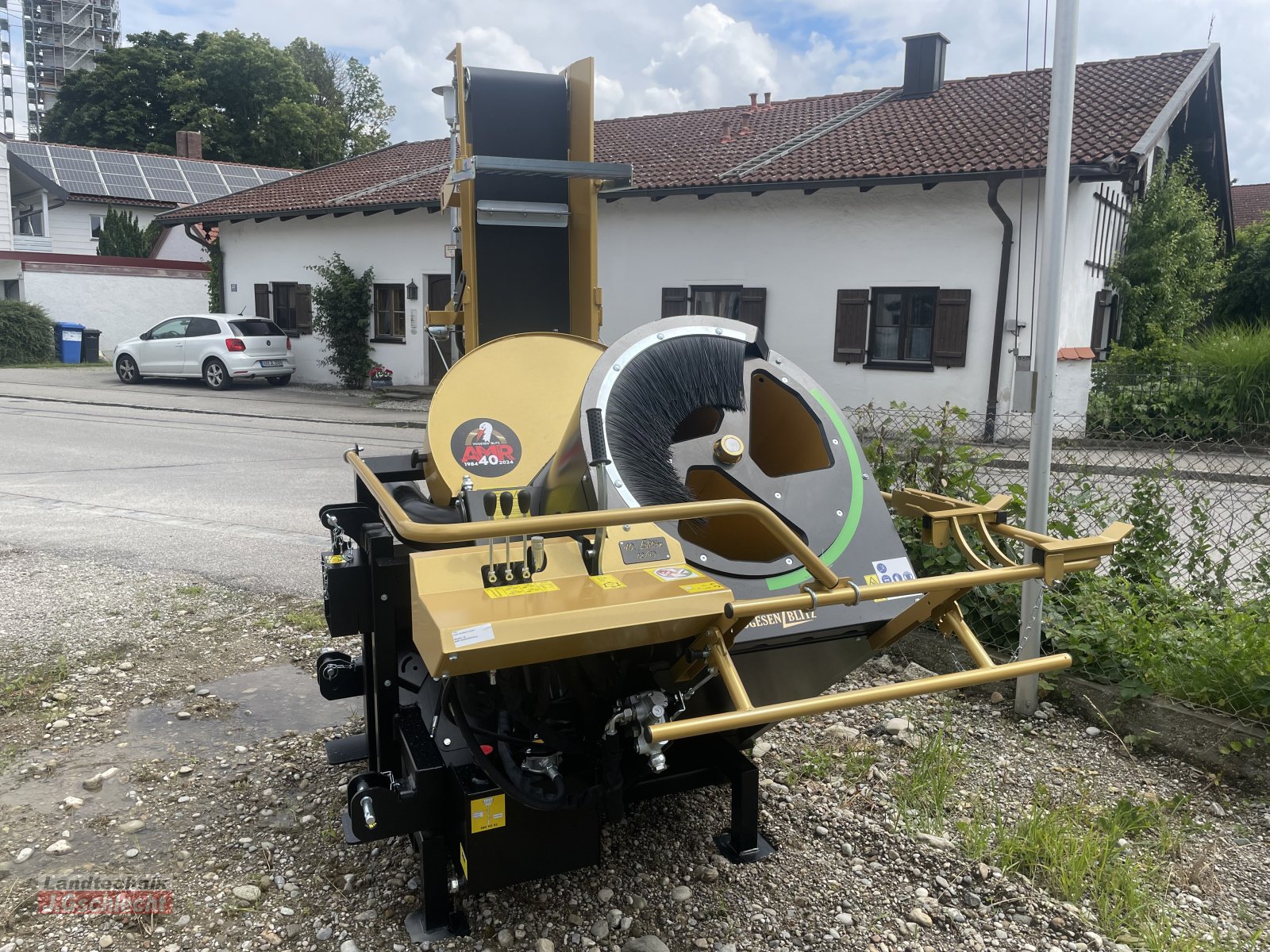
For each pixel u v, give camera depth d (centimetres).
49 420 1402
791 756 377
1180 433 1044
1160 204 1616
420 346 1884
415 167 2131
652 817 331
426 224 1830
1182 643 403
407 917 275
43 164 3192
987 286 1319
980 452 539
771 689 279
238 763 369
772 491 281
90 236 3222
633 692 260
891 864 306
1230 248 2245
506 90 528
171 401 1684
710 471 282
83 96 4544
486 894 287
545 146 544
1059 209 375
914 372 1389
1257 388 1020
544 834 255
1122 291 1636
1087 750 383
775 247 1476
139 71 4525
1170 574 471
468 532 202
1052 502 485
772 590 265
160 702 424
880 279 1398
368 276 1941
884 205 1377
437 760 262
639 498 258
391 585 287
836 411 305
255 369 1911
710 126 1884
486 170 482
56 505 822
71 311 2625
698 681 256
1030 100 1511
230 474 993
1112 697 401
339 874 297
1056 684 415
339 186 2139
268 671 460
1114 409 1087
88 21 10625
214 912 278
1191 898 293
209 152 4447
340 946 264
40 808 335
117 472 995
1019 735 397
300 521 771
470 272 516
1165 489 510
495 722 260
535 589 226
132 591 575
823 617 268
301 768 365
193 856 306
